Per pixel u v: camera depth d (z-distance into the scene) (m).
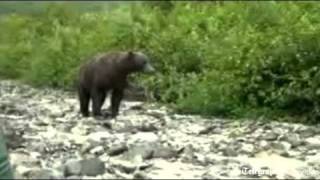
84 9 41.72
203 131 14.44
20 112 17.25
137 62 16.72
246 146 12.91
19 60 29.02
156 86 20.47
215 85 18.19
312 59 17.09
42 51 27.45
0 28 33.06
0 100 20.39
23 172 9.70
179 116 17.14
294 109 16.80
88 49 24.62
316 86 16.44
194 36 22.30
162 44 21.97
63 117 16.69
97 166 9.98
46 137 13.17
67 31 27.92
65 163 10.31
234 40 20.23
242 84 17.69
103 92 16.98
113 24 25.52
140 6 29.55
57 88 24.42
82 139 13.13
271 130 14.83
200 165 11.02
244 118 16.91
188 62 21.08
